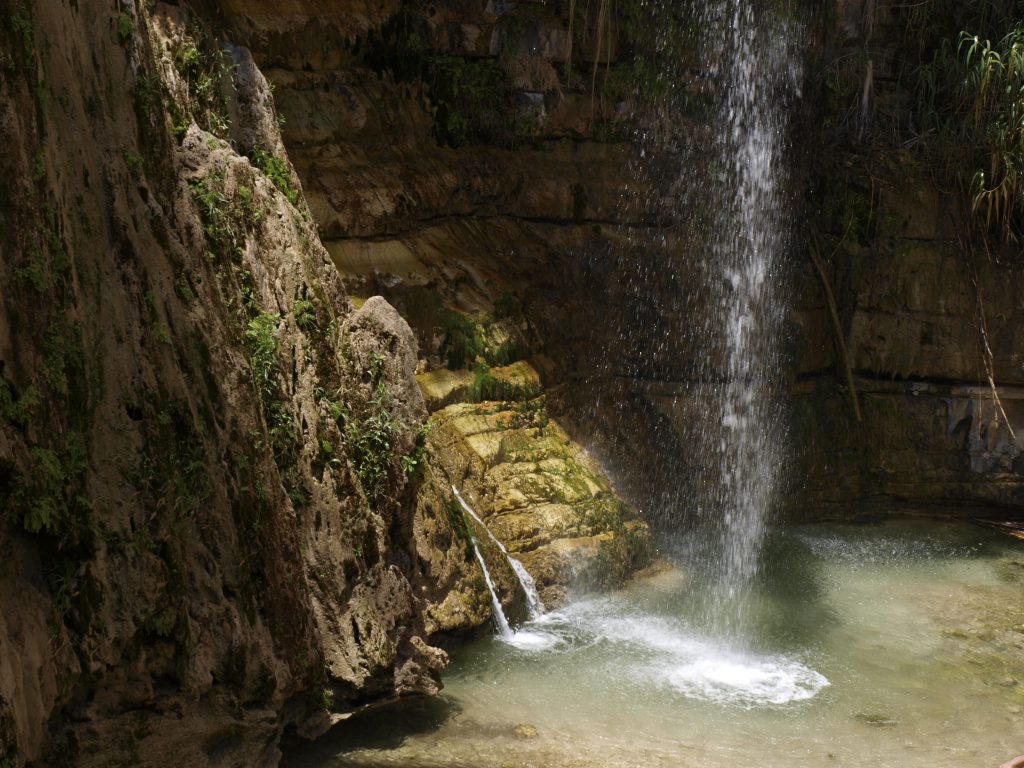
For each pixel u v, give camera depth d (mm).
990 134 9680
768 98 10125
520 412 8055
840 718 5934
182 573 4227
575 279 9320
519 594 7004
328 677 5070
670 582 7996
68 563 3803
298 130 7738
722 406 9609
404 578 5543
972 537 9688
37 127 3754
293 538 4789
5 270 3574
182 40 5484
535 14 9352
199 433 4328
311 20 7949
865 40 10219
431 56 9031
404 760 5066
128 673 4062
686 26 9750
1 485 3547
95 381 3945
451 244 8523
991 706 6180
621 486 8812
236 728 4473
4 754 3357
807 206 10312
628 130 9695
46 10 3900
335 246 7641
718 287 9812
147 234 4305
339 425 5352
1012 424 10227
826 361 10352
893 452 10320
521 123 9344
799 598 7906
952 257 10164
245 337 4836
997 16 10133
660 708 5914
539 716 5688
